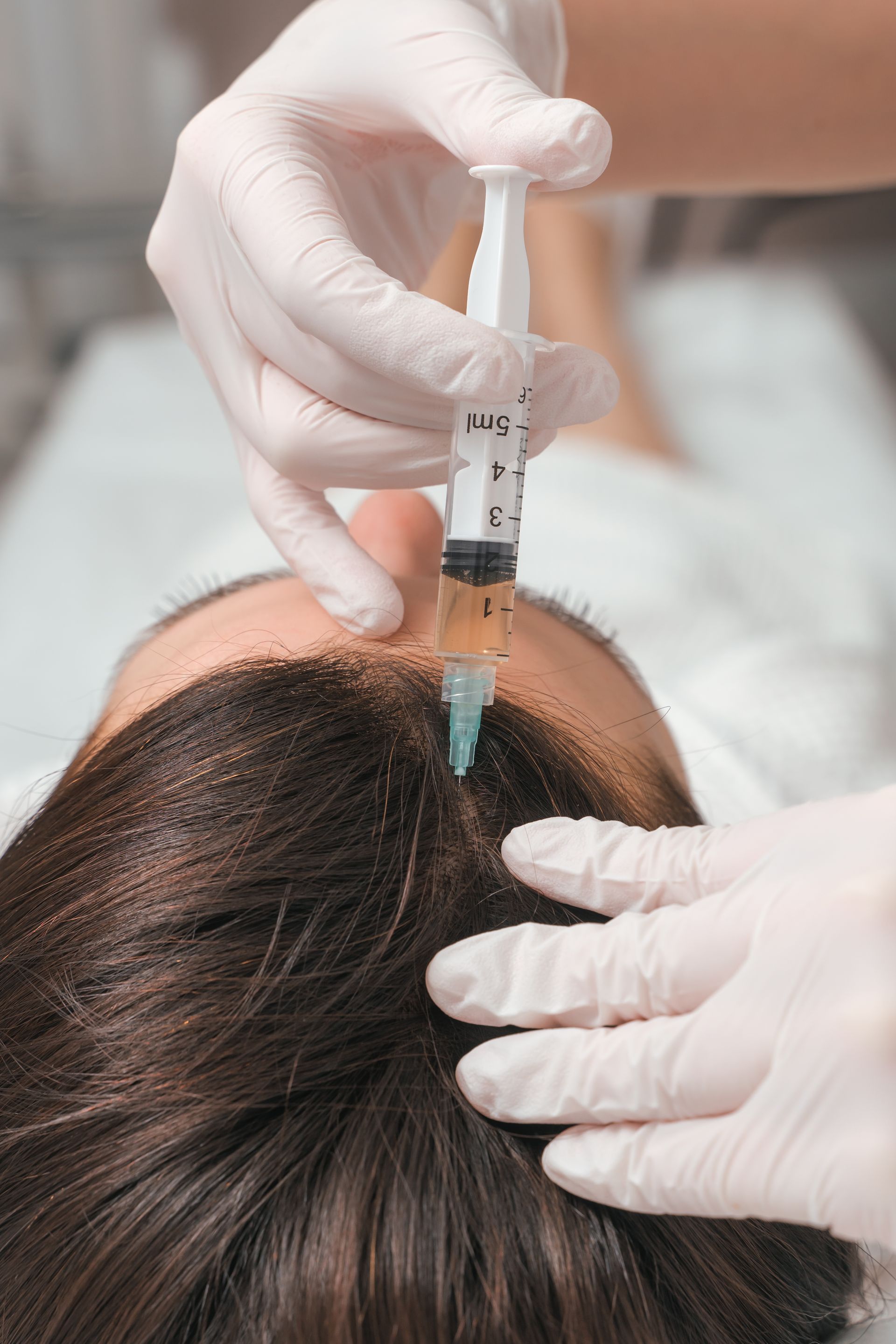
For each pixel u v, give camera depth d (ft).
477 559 1.89
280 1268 1.50
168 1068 1.63
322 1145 1.55
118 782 1.98
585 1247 1.57
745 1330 1.73
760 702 4.24
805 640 4.55
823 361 7.09
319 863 1.75
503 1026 1.70
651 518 4.82
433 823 1.80
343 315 1.93
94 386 6.54
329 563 2.28
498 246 1.84
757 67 3.30
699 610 4.57
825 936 1.43
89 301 7.14
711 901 1.57
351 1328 1.45
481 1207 1.54
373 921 1.72
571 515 4.86
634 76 3.31
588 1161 1.55
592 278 6.56
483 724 1.99
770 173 3.66
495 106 1.94
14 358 7.09
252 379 2.39
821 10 3.15
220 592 2.99
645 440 6.35
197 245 2.41
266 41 6.31
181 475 5.99
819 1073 1.38
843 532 6.22
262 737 1.90
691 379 7.03
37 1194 1.66
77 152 6.73
